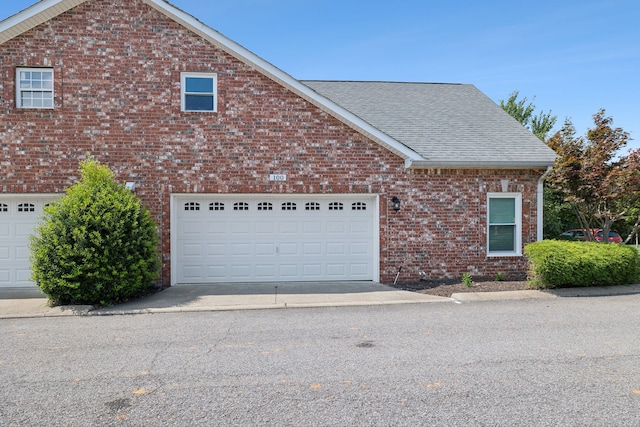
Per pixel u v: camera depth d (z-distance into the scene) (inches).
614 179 476.4
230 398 175.0
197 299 376.8
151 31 425.4
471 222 462.6
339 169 448.8
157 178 427.2
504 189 466.0
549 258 400.5
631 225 904.3
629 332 269.9
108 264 346.9
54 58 414.0
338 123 447.8
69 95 416.2
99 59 419.5
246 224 450.3
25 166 411.5
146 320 312.2
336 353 231.6
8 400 174.6
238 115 436.1
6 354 234.2
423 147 466.3
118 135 421.7
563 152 520.7
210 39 429.1
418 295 394.3
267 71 432.5
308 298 381.4
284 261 454.9
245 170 437.7
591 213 534.6
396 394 177.8
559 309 337.1
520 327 283.6
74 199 349.4
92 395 178.9
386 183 454.0
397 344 247.3
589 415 159.2
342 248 460.4
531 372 201.5
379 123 511.2
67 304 351.3
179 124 429.4
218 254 447.2
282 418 157.8
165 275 429.4
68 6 413.4
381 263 452.8
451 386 185.5
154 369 208.8
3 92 408.5
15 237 422.0
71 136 416.2
